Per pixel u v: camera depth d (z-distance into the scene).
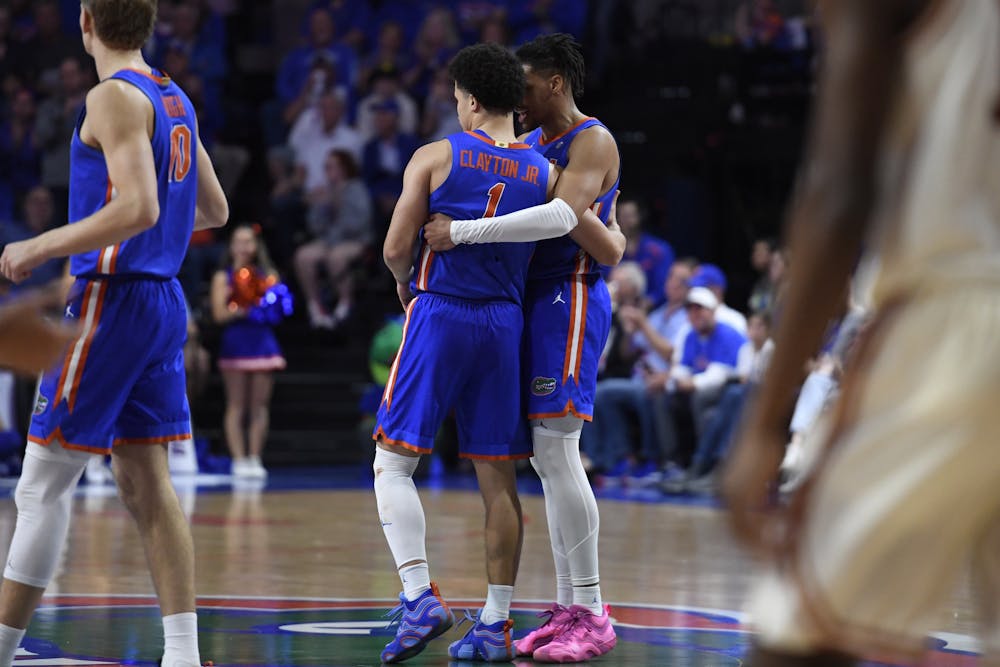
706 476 25.34
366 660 9.45
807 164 3.78
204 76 37.44
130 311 8.15
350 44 38.28
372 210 35.12
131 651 9.59
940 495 3.61
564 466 10.06
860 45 3.66
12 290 25.80
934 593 3.67
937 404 3.61
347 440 34.00
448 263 9.88
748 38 38.53
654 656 9.76
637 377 27.42
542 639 9.82
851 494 3.67
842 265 3.65
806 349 3.70
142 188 7.89
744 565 15.16
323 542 17.19
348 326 34.97
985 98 3.71
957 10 3.69
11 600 8.10
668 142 37.38
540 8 37.19
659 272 29.94
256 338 29.52
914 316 3.73
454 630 11.14
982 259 3.70
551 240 10.30
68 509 8.28
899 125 3.75
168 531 8.42
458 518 20.36
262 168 38.50
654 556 15.95
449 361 9.83
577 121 10.38
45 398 8.09
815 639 3.64
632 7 42.53
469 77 10.08
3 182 35.59
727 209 36.41
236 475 29.77
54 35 37.19
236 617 11.32
